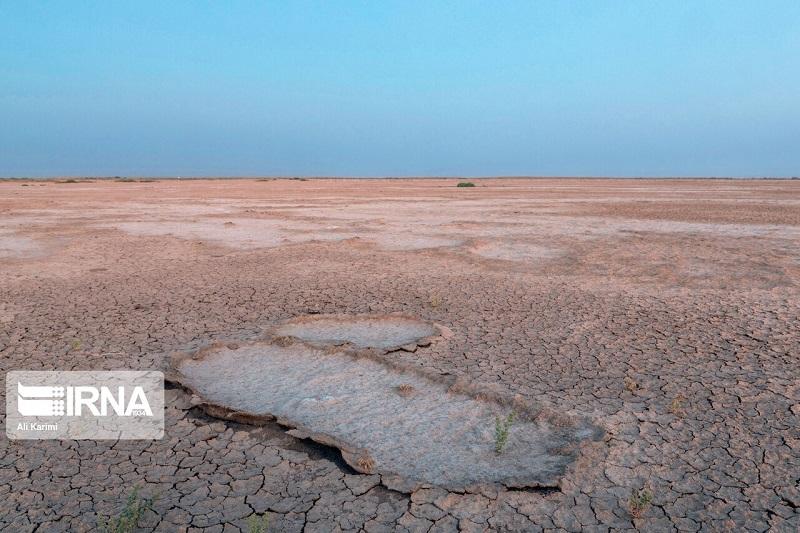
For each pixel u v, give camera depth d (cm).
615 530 288
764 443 369
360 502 310
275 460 355
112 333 606
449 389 457
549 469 343
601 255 1105
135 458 359
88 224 1702
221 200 2956
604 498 312
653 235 1414
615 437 377
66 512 303
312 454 362
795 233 1425
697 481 328
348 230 1551
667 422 398
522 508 304
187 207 2430
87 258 1084
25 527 290
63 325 634
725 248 1174
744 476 333
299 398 450
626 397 441
